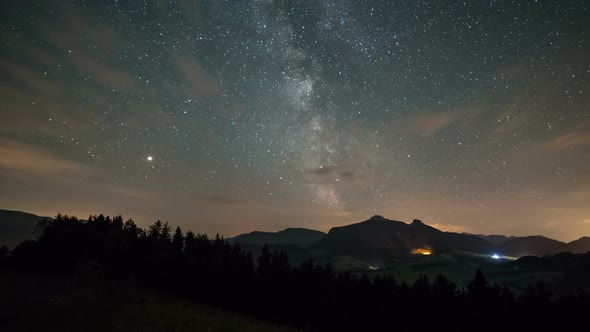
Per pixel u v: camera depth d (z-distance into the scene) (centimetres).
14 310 1953
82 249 4562
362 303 4438
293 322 4406
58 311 2047
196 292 4522
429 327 4244
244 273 4956
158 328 2030
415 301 4403
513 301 4191
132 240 5062
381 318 4303
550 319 3866
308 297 4559
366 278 4925
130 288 3045
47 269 4291
